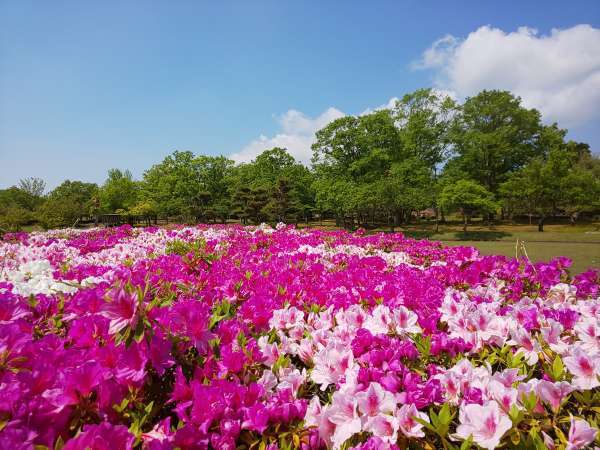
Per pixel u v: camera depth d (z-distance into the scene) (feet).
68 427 3.59
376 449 3.69
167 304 6.28
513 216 133.39
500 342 6.18
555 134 133.08
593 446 4.00
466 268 13.55
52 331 6.04
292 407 4.34
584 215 122.31
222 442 3.76
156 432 3.68
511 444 3.88
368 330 6.03
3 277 11.62
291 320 6.95
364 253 20.42
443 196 95.40
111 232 37.29
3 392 3.32
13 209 80.74
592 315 7.12
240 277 10.32
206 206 160.45
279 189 123.44
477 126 136.87
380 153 108.68
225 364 4.77
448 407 4.04
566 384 4.27
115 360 4.16
